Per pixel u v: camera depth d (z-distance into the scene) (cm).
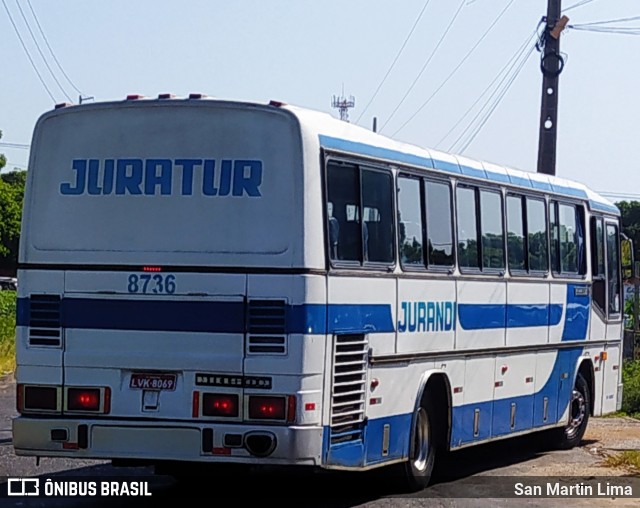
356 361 1064
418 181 1204
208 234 1012
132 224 1030
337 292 1031
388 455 1134
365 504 1139
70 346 1035
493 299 1374
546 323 1536
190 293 1009
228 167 1015
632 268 1855
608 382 1783
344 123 1084
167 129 1031
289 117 1007
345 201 1058
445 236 1258
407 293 1166
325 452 1010
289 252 996
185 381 1006
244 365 995
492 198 1380
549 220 1552
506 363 1421
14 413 1977
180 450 1000
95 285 1033
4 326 3891
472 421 1330
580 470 1435
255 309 998
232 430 987
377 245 1111
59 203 1052
